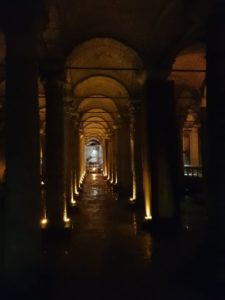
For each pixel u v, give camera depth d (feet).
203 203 61.52
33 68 22.24
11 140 21.68
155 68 41.45
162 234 40.24
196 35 35.14
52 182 38.81
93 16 37.86
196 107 66.69
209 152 22.81
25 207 21.50
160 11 34.76
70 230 38.88
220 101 22.20
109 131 114.83
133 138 59.31
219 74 22.22
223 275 21.22
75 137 70.08
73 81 57.47
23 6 21.84
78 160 83.51
